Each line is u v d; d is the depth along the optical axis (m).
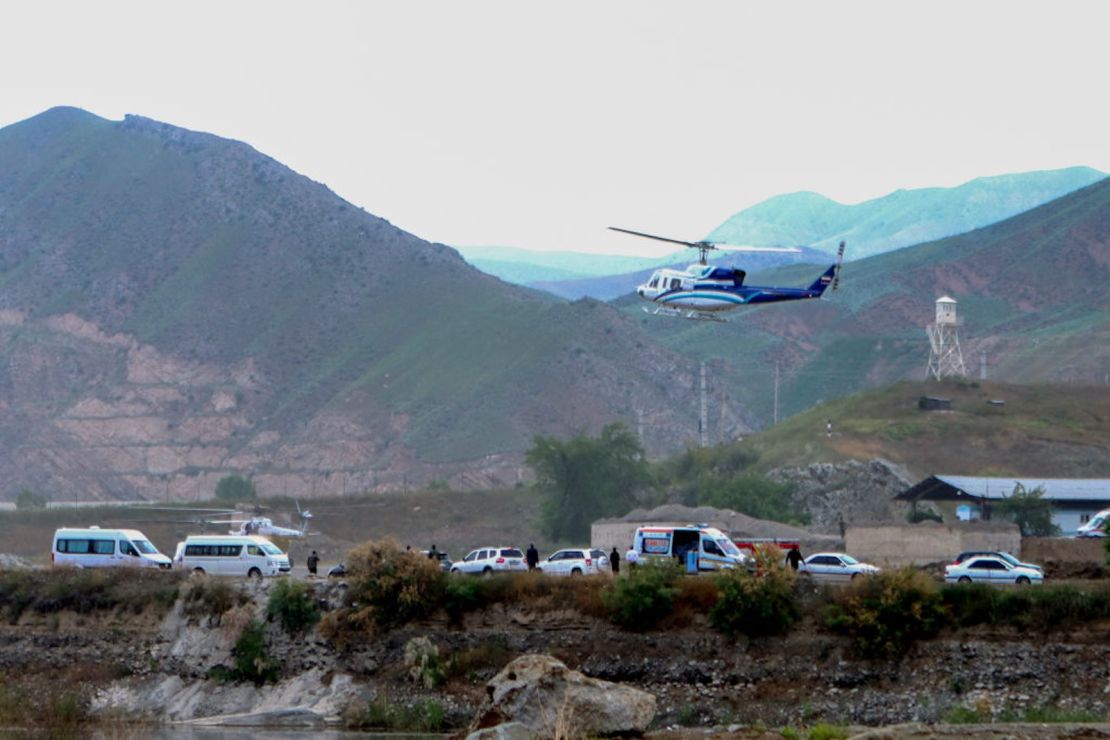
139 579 76.50
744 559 70.88
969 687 61.59
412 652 68.19
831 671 63.75
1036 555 85.69
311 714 66.12
